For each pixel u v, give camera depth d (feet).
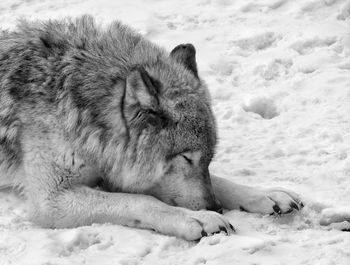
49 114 33.40
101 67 33.78
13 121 34.22
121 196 32.55
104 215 32.22
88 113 33.09
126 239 30.73
